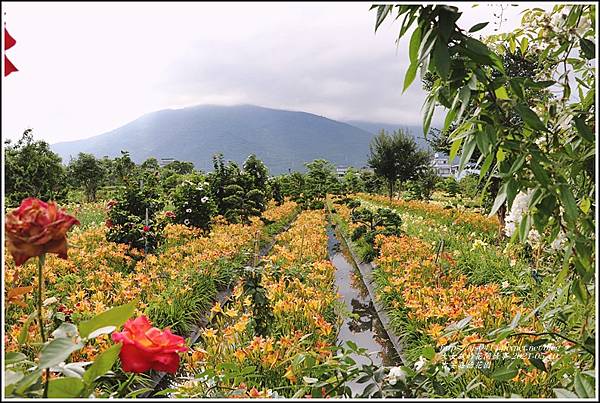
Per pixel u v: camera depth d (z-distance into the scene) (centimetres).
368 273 764
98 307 344
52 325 249
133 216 705
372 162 2025
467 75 131
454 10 121
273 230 1245
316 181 2347
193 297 506
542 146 161
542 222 127
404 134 1986
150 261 611
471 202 1223
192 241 821
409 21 127
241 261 699
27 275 450
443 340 263
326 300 485
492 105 131
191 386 198
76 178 1911
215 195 1158
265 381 266
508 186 127
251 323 381
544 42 168
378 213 1033
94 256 599
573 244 128
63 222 107
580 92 169
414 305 425
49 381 103
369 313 586
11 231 105
